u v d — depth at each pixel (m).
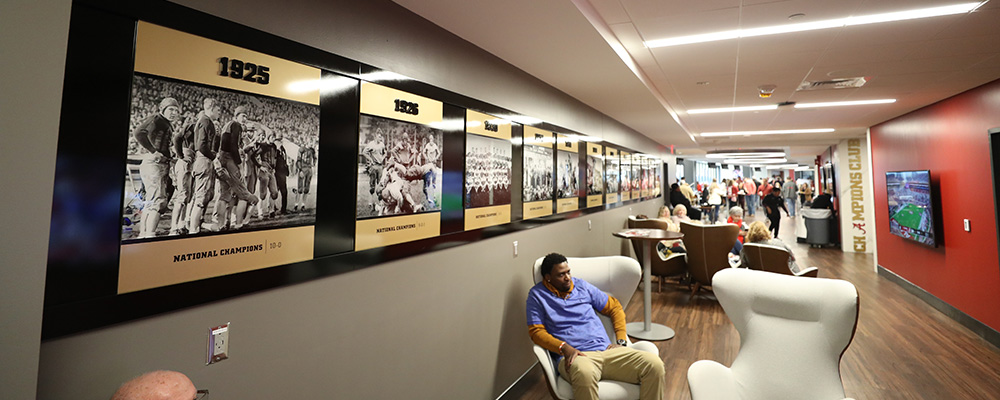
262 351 1.53
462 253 2.64
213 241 1.37
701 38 3.01
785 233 12.48
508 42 2.73
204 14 1.34
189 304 1.31
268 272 1.53
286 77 1.59
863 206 9.01
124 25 1.16
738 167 25.67
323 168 1.74
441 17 2.33
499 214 3.06
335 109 1.79
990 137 3.91
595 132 5.20
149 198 1.22
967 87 4.25
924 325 4.43
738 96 4.89
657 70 3.80
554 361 2.68
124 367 1.18
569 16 2.34
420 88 2.28
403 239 2.17
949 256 4.68
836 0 2.40
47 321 1.04
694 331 4.31
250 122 1.47
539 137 3.69
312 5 1.70
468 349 2.72
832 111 5.74
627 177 6.76
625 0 2.40
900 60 3.46
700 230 5.26
